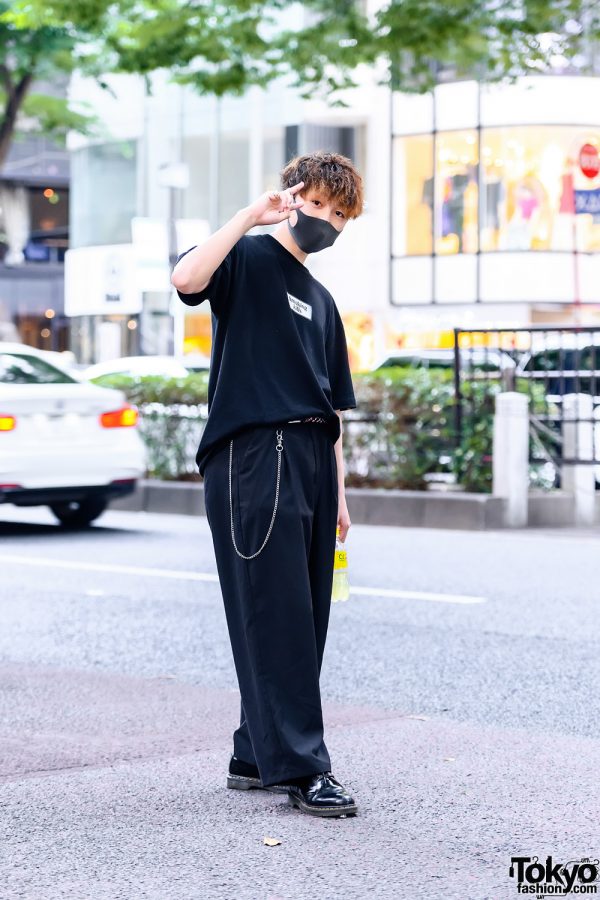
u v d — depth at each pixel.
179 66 16.55
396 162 36.22
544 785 4.68
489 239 34.88
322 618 4.46
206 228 21.23
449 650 7.44
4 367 12.94
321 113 37.38
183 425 15.71
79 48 20.12
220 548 4.37
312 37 15.92
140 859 3.87
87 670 6.90
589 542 12.48
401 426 14.46
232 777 4.61
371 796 4.52
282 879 3.70
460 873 3.76
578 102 34.34
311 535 4.41
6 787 4.65
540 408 14.22
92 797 4.52
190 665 7.09
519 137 34.53
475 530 13.59
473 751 5.18
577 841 4.05
